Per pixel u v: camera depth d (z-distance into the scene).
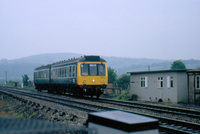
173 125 9.85
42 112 14.03
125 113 4.64
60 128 4.73
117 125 3.90
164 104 20.11
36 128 4.62
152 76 25.64
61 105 17.20
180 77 23.14
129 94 29.72
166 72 23.97
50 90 34.41
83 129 4.58
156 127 3.99
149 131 3.90
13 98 22.70
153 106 17.02
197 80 21.53
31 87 56.31
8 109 16.86
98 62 23.56
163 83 24.36
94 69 23.38
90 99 22.78
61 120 11.15
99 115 4.36
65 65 26.38
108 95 31.14
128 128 3.70
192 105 20.28
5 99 23.30
